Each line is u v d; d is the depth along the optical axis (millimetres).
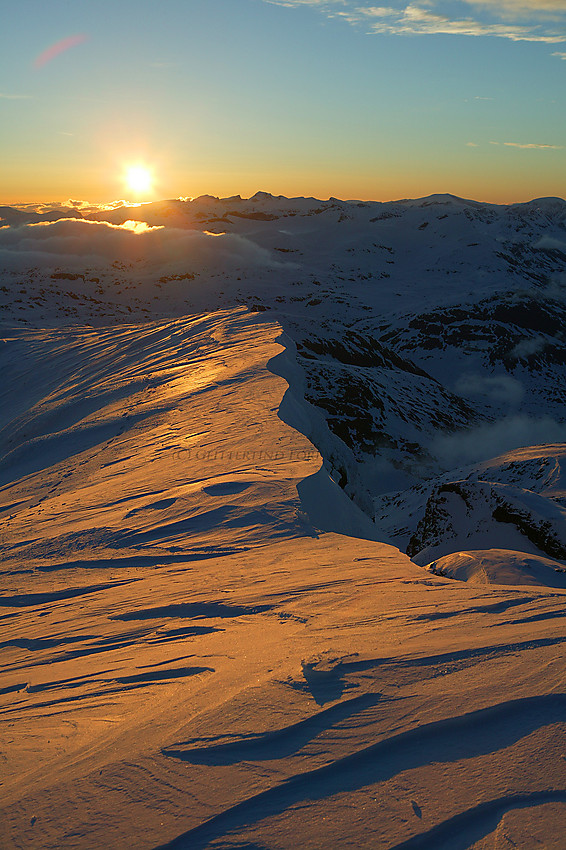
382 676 3406
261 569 7309
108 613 6609
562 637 3814
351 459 24203
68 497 14898
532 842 2137
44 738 3607
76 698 4305
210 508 10344
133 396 30438
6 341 63438
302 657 3936
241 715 3146
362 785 2516
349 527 11859
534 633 3945
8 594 8180
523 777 2475
